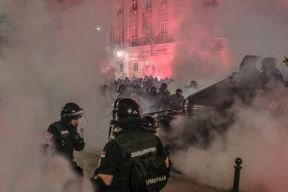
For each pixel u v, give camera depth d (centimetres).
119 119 270
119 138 261
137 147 260
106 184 255
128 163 255
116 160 255
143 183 251
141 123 271
